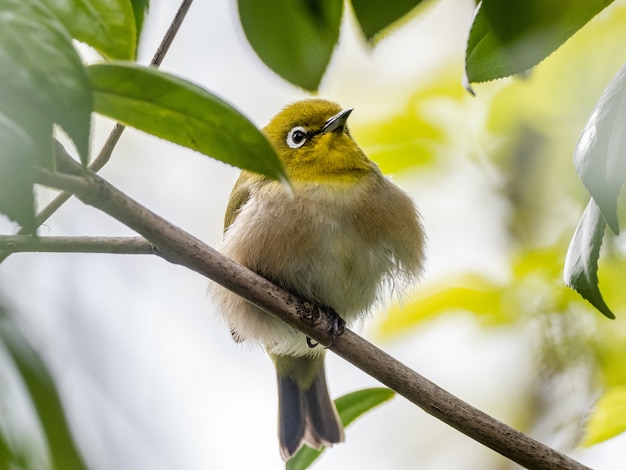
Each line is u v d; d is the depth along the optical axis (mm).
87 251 5680
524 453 6426
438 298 10406
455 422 6574
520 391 12102
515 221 11180
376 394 7578
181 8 5773
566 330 10039
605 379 9961
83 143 3605
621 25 9742
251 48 6176
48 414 4664
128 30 5055
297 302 6918
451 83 11586
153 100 4457
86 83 3646
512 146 10977
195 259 6242
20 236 5055
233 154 4547
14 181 3521
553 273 10227
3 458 5164
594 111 4922
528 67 5504
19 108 3547
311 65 6199
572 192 10508
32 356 4777
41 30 3643
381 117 11453
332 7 6152
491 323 10344
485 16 5457
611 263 9656
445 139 11164
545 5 5398
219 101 4391
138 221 5402
